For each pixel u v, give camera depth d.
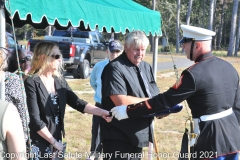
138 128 3.28
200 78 2.93
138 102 3.18
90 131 7.10
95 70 4.86
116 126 3.28
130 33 3.29
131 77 3.25
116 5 4.50
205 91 2.94
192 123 3.08
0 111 2.07
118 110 3.10
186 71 2.98
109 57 4.72
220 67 3.04
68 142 6.31
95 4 3.80
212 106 2.96
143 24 5.05
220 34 57.69
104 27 3.97
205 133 2.98
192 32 3.05
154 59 5.64
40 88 3.19
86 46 13.83
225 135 2.98
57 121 3.29
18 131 2.12
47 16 3.07
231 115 3.07
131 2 5.49
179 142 6.57
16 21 5.55
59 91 3.34
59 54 3.31
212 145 2.96
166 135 6.99
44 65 3.25
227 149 2.97
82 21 3.51
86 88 12.03
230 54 38.38
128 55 3.29
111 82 3.20
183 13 52.38
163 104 2.98
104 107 3.40
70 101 3.50
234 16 38.06
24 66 3.61
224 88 3.00
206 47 3.06
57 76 3.39
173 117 8.46
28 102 3.14
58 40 13.38
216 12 66.62
